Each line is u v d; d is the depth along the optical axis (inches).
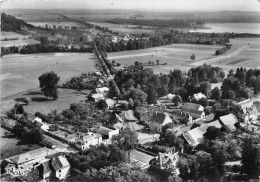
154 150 4877.0
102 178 3964.1
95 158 4421.8
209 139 5260.8
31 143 5177.2
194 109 6589.6
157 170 4286.4
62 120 6225.4
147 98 7372.1
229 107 6619.1
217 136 5216.5
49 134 5541.3
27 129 5349.4
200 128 5561.0
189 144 5128.0
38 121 5935.0
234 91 7544.3
